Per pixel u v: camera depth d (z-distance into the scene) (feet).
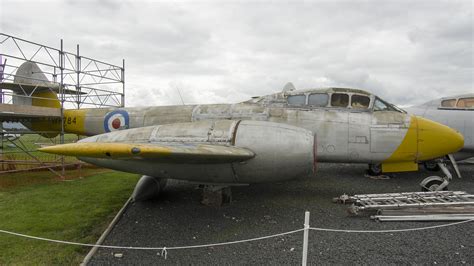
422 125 20.54
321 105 21.56
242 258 11.96
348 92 21.59
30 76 29.17
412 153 20.45
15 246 13.12
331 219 16.43
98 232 14.94
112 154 12.10
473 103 30.25
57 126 27.58
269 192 22.43
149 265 11.48
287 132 17.48
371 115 20.99
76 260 11.87
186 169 17.42
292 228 15.26
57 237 14.24
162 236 14.44
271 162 16.93
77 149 12.19
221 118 21.81
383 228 14.99
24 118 27.89
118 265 11.51
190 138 17.74
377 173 28.48
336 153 20.65
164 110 23.81
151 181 20.45
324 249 12.69
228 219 16.75
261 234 14.56
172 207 19.06
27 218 16.78
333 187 23.89
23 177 29.01
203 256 12.17
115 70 36.09
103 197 21.45
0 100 28.99
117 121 24.85
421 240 13.46
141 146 11.96
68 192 22.95
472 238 13.58
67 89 31.53
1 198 21.09
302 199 20.49
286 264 11.42
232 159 15.44
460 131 28.60
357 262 11.55
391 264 11.38
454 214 15.89
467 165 34.32
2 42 23.82
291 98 22.16
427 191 20.54
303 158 17.07
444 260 11.64
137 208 18.93
